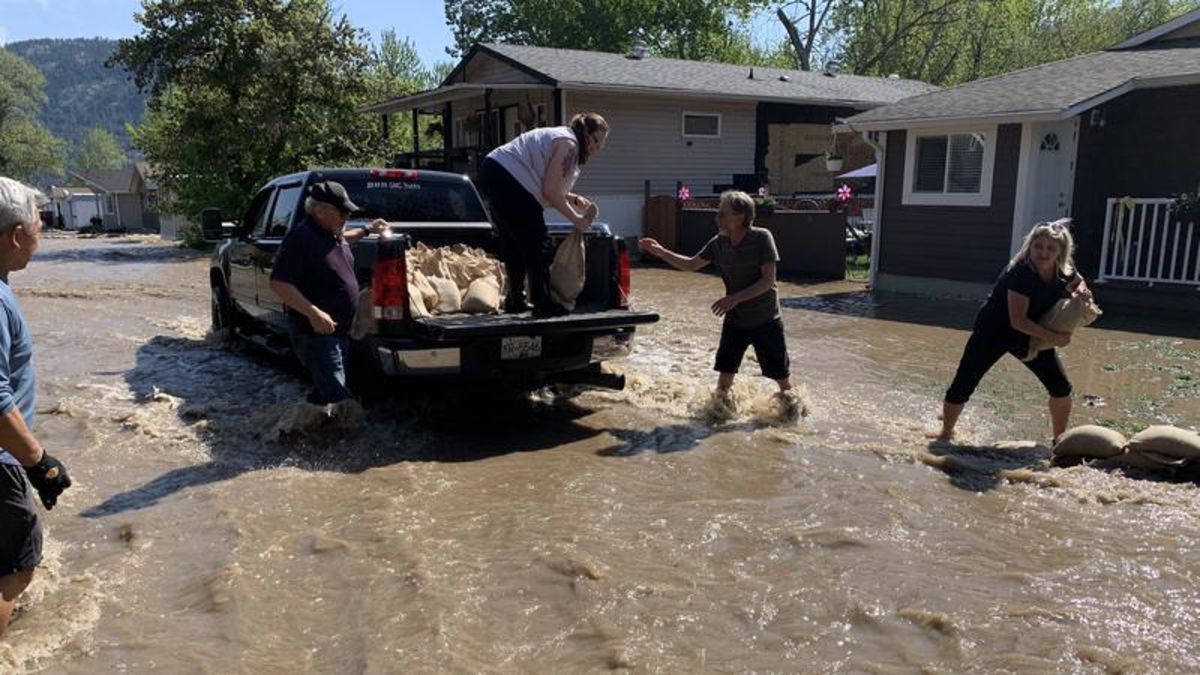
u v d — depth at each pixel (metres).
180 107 27.72
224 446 5.77
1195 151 12.71
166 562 4.03
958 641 3.26
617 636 3.32
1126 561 3.94
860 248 19.30
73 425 6.28
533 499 4.78
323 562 4.00
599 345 6.37
